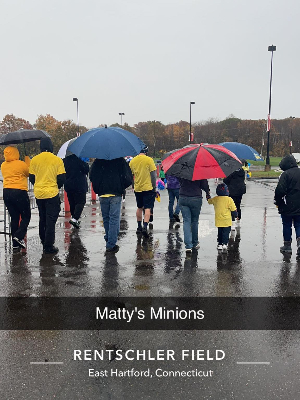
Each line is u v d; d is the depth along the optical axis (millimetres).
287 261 6422
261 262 6363
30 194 14867
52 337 3891
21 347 3705
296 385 3121
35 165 6758
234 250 7117
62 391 3053
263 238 8055
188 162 6180
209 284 5336
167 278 5578
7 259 6531
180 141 93812
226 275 5707
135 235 8328
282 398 2959
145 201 7992
